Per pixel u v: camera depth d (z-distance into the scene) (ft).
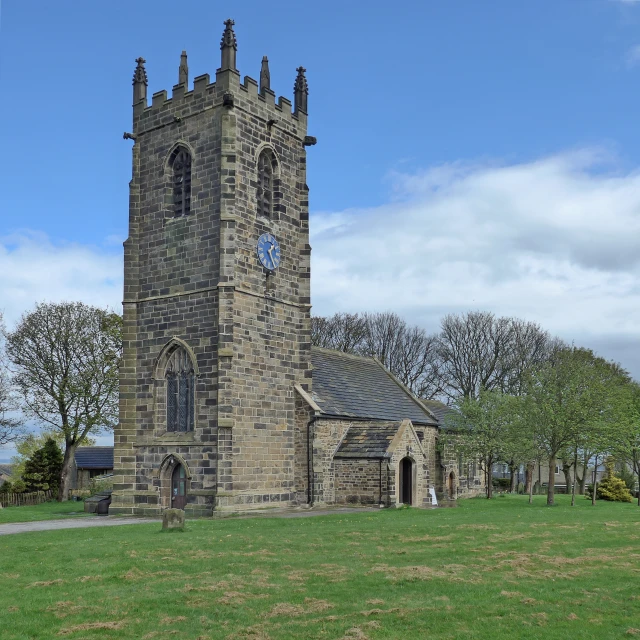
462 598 62.03
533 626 54.75
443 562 76.59
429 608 59.16
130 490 142.31
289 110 154.92
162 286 144.46
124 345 146.20
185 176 145.79
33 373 222.89
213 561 77.61
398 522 112.57
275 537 94.12
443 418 217.36
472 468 216.95
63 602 62.64
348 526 106.73
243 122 143.02
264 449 139.95
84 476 295.28
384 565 75.15
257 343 140.87
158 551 83.25
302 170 157.38
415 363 312.50
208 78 143.33
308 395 150.00
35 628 56.24
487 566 74.33
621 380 237.25
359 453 153.28
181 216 144.46
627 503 194.80
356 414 166.61
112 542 90.89
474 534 96.17
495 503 176.04
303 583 67.72
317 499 145.59
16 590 67.41
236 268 137.69
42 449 243.60
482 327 291.99
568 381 172.04
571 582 67.36
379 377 206.08
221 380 133.18
